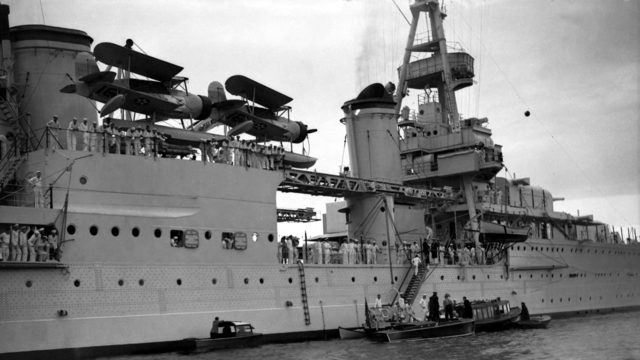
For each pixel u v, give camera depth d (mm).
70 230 34188
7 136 38500
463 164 58156
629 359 35406
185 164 38438
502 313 49875
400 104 63969
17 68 39688
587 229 70562
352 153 53812
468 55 63281
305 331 41969
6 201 35250
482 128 64500
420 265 49250
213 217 39125
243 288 39656
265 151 42781
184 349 36500
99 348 33906
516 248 58156
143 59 38594
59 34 40062
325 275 43906
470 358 35719
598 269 66688
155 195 37156
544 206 67250
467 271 53062
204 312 37750
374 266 47062
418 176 60844
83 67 37531
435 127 62719
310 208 60062
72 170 34812
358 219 51469
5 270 31781
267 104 45969
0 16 37906
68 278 33500
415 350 38312
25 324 32062
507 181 64688
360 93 54531
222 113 44094
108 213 35281
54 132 38219
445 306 45875
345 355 36438
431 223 61094
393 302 46875
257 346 38594
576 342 41844
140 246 36094
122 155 36344
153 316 35812
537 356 36438
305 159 49062
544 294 60094
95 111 41156
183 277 37344
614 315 63594
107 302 34531
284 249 43125
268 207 41875
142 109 40031
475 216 57656
